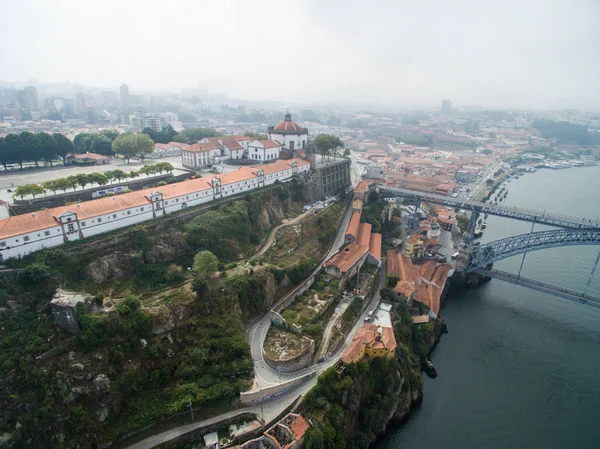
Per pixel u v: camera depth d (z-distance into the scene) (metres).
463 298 170.50
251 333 115.38
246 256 145.88
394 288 148.62
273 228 170.62
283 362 101.56
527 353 138.12
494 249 170.50
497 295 173.88
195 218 143.25
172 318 102.94
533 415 114.38
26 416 79.25
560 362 134.12
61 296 93.50
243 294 118.56
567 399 119.69
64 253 106.75
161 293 112.12
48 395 82.06
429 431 109.94
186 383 93.88
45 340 88.62
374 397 109.75
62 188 138.00
